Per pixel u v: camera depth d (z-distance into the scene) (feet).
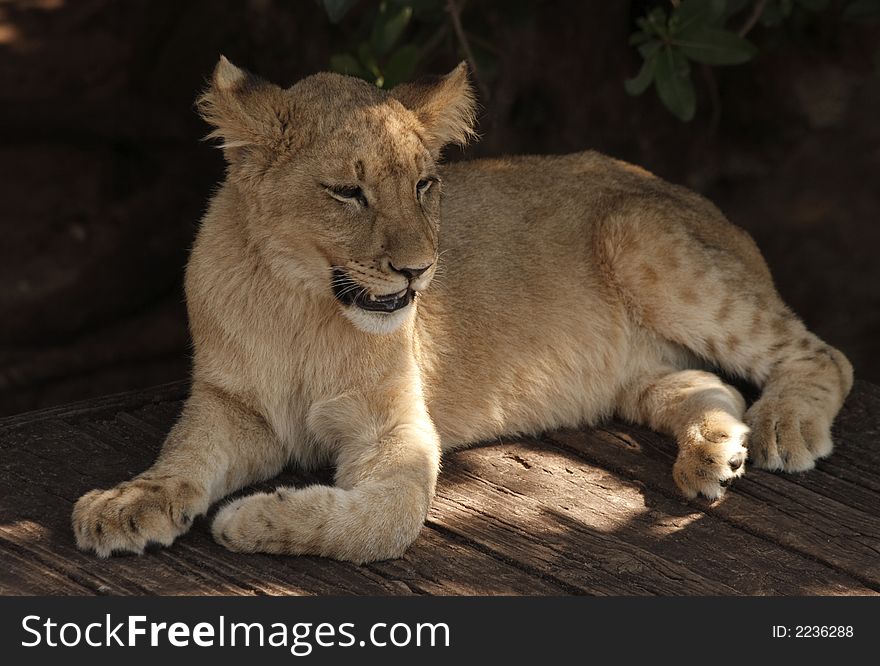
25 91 55.52
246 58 53.83
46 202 52.60
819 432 27.14
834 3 47.34
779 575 23.11
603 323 30.14
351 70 37.09
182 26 56.29
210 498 24.71
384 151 24.13
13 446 26.61
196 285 25.96
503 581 22.71
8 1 61.46
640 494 26.04
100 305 50.42
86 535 22.68
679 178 49.16
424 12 38.47
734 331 29.68
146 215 52.90
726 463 25.45
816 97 49.75
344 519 23.02
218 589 21.94
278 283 25.23
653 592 22.41
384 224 23.90
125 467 26.14
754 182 50.37
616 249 29.89
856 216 50.47
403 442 25.31
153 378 49.16
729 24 42.96
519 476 26.89
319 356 25.82
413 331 26.78
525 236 30.04
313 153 24.16
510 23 42.65
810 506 25.38
